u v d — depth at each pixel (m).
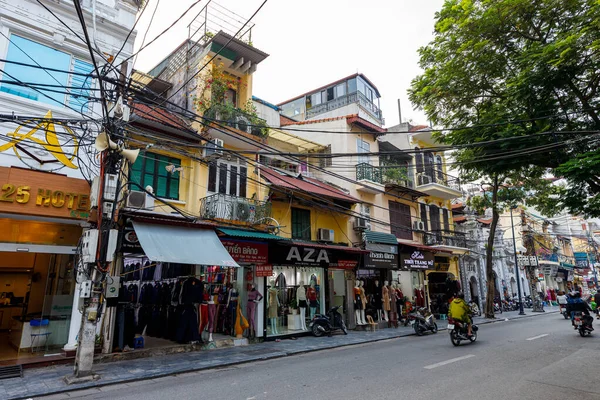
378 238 17.69
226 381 7.46
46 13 9.88
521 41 10.30
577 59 8.47
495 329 16.44
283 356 10.51
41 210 8.58
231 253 12.16
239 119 13.95
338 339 13.51
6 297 11.28
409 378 7.28
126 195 9.92
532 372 7.69
